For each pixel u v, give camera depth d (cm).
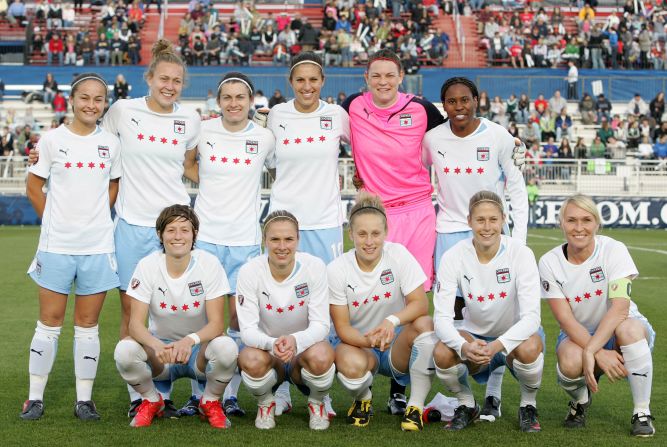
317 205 605
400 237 618
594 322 532
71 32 3011
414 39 2830
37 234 1912
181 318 531
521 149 608
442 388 624
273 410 518
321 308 522
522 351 502
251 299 523
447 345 502
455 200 610
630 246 1691
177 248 512
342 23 2945
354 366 507
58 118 2600
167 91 566
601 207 2203
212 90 2625
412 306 524
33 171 537
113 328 836
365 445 471
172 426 512
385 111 619
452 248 533
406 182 621
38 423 514
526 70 2750
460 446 470
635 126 2442
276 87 2620
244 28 2911
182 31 2869
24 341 765
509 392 611
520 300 516
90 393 537
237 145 592
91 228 539
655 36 3000
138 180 570
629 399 581
